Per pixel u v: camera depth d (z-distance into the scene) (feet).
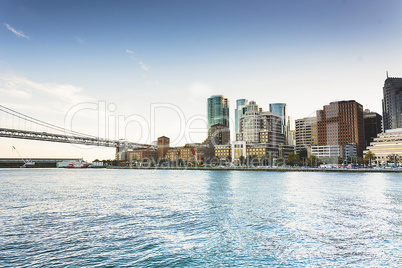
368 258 90.68
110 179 469.16
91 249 97.66
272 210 161.99
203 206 176.04
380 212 155.74
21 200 204.64
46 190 276.21
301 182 358.23
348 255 93.04
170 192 254.06
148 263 86.74
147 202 193.36
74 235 113.09
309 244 103.19
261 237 111.04
